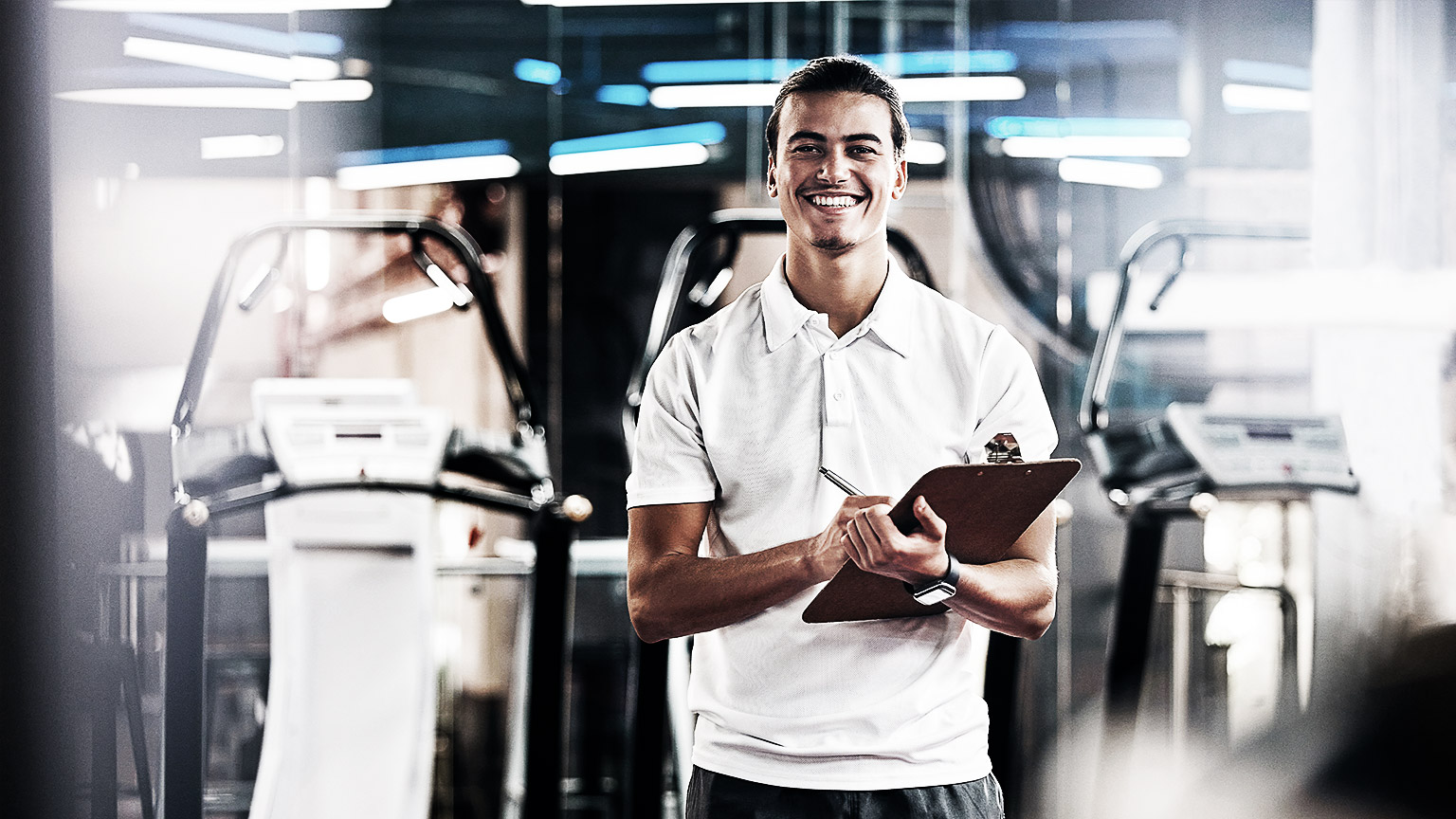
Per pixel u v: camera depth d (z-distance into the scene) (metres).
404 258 4.97
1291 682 4.57
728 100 5.02
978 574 1.37
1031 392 1.53
